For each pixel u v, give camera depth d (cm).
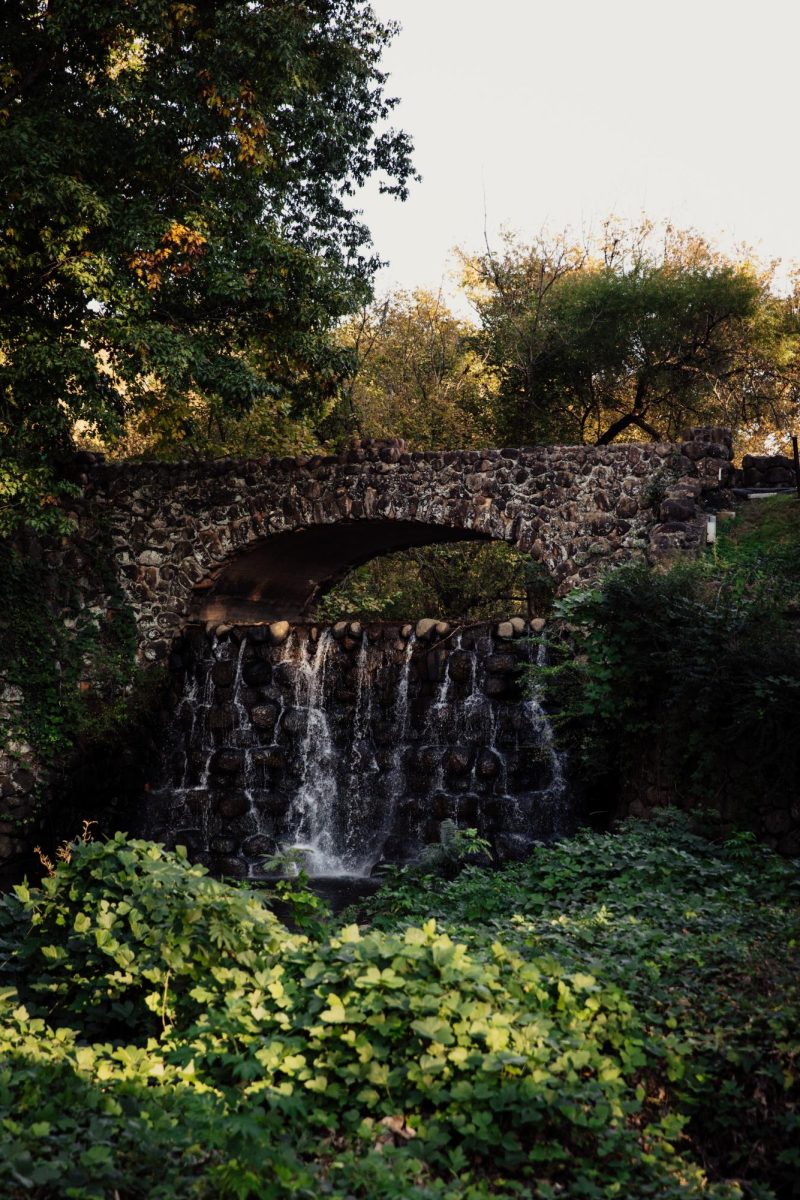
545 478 1723
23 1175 380
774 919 689
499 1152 445
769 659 1041
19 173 1452
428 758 1658
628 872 850
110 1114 436
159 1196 388
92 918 583
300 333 1786
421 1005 479
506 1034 471
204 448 2441
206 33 1588
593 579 1650
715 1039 527
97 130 1590
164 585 1939
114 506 1967
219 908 575
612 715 1309
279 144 1675
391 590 2730
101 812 1877
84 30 1620
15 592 1872
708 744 1088
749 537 1557
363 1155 430
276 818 1769
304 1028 495
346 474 1844
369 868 1677
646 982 581
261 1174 402
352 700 1748
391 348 3088
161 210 1705
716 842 1053
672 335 2980
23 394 1605
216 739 1850
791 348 3161
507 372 3067
